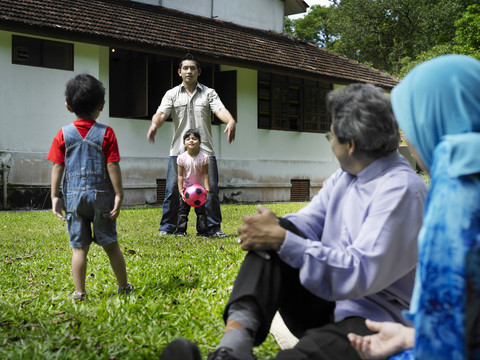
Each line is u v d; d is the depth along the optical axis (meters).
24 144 11.50
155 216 9.87
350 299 1.88
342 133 1.94
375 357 1.74
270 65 14.70
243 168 15.12
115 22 12.86
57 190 3.65
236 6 16.91
